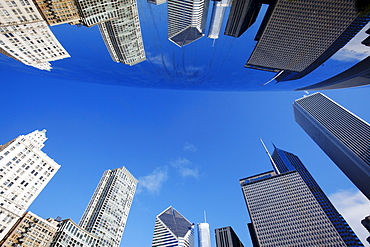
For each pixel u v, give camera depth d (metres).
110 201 136.75
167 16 8.41
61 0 7.75
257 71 13.68
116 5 7.90
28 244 74.12
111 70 12.91
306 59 11.76
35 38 9.05
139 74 14.20
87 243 96.25
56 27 8.53
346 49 10.46
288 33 9.48
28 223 77.12
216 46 10.18
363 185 166.12
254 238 184.75
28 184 81.50
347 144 185.00
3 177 74.44
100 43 9.38
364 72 13.28
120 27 8.52
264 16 9.15
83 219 124.38
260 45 10.34
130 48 9.76
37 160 88.31
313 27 9.31
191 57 11.20
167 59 11.34
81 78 16.78
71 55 10.34
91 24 8.41
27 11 7.86
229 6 8.48
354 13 8.55
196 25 8.76
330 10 8.73
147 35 9.05
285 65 12.52
